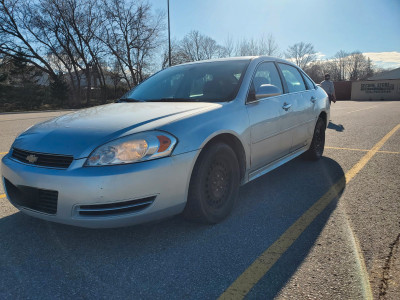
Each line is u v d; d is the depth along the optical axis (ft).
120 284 6.51
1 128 33.17
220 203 9.12
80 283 6.56
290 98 12.73
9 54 104.06
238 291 6.21
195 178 8.18
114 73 121.49
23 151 8.12
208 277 6.69
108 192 6.94
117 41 110.63
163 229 8.86
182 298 6.06
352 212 9.69
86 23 104.58
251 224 9.10
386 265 6.87
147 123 8.00
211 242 8.13
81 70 113.60
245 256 7.45
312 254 7.43
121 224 7.32
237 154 9.82
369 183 12.31
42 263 7.30
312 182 12.73
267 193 11.64
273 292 6.16
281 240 8.14
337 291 6.11
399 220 9.00
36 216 7.79
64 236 8.55
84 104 110.83
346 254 7.37
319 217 9.43
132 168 7.09
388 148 18.44
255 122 10.17
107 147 7.25
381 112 44.42
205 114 8.79
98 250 7.84
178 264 7.18
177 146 7.71
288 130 12.27
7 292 6.30
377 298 5.87
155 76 13.30
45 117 49.57
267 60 12.52
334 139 22.25
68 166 7.23
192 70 12.19
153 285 6.46
